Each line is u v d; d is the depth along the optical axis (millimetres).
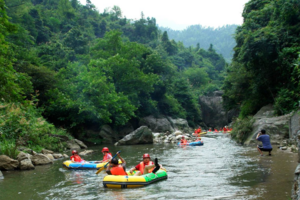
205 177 7781
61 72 26328
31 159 11359
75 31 51406
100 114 23578
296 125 13680
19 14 48406
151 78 32094
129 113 27969
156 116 37688
